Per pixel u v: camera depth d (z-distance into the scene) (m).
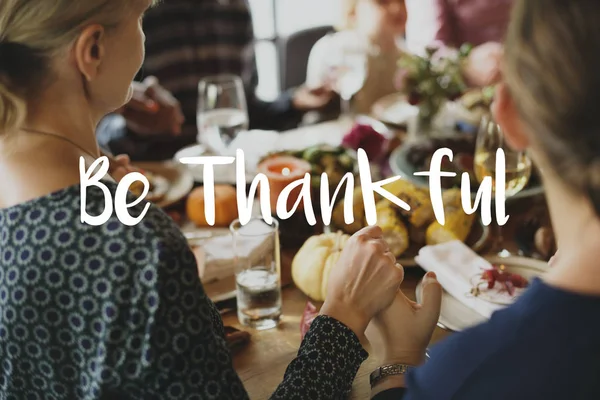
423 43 3.17
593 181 0.89
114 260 1.24
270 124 2.43
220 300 1.61
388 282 1.41
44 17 1.24
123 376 1.25
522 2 0.92
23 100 1.26
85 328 1.25
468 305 1.55
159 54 2.49
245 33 2.57
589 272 0.94
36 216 1.25
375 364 1.49
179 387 1.26
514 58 0.92
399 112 2.19
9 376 1.30
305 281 1.60
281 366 1.49
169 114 2.20
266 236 1.54
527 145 1.02
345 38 2.35
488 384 0.96
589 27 0.85
